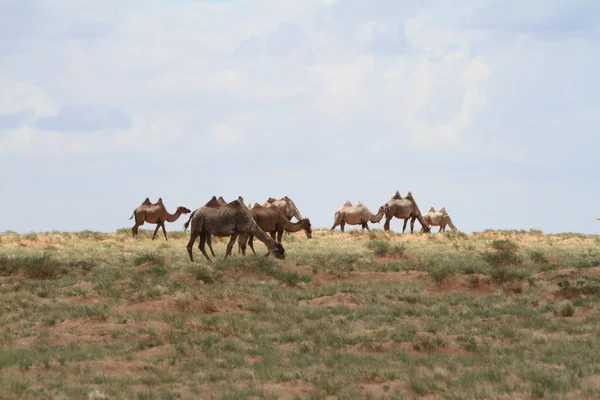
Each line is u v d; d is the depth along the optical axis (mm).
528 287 87188
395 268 106375
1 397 42531
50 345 59844
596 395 42219
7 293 84312
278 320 70688
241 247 114562
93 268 105625
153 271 99750
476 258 121562
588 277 88875
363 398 43812
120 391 45094
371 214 191375
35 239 154250
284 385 47906
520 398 42656
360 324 69812
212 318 69188
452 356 55750
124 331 63500
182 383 48688
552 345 57844
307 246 144500
